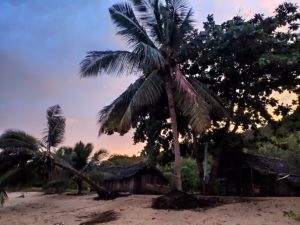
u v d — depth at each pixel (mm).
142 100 17984
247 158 27922
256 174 27812
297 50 18531
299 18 21344
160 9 20188
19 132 26562
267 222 14141
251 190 27422
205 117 17422
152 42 19844
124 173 35969
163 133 24250
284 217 14836
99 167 39156
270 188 27047
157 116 23219
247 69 21906
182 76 18438
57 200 31344
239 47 20219
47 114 28219
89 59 18828
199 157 24656
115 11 19625
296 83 21172
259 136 26016
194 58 21891
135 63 18828
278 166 29562
